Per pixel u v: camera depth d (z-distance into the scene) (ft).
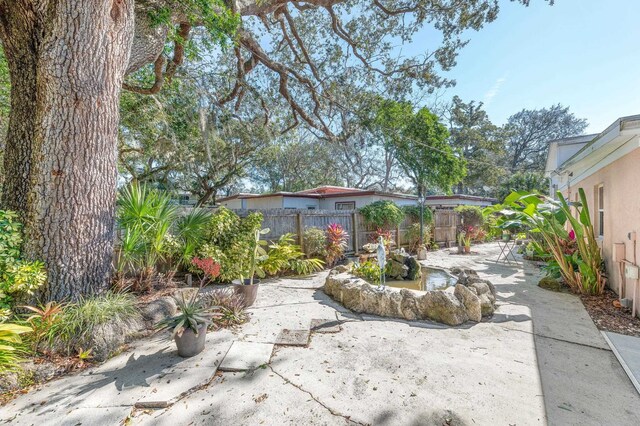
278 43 31.68
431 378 8.11
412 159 43.93
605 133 12.12
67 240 11.01
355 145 40.68
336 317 12.78
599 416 6.56
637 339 10.43
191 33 22.03
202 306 10.69
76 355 9.02
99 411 6.84
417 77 29.99
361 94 31.53
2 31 11.85
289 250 21.07
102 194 12.00
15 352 8.40
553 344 10.11
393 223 31.91
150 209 14.97
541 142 96.48
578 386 7.68
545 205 18.71
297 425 6.40
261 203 46.44
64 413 6.77
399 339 10.61
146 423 6.47
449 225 41.34
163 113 27.09
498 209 22.13
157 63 19.86
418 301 12.75
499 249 36.50
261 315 13.01
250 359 9.16
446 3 25.79
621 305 13.65
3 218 9.95
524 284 18.56
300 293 16.56
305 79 28.04
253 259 16.74
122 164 38.40
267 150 46.44
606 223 16.92
